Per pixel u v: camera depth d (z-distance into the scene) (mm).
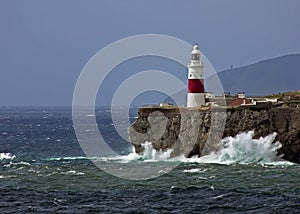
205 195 102875
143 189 108625
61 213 90562
